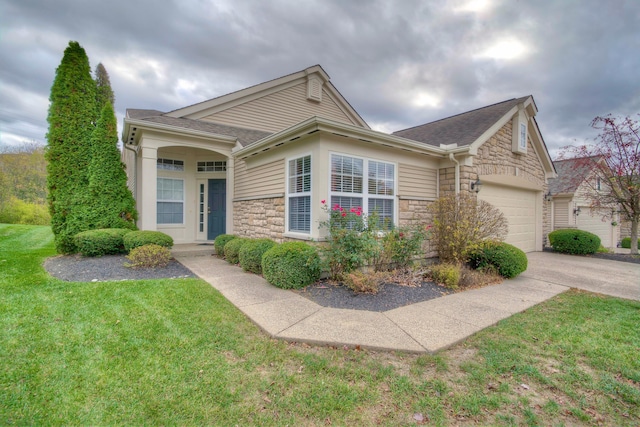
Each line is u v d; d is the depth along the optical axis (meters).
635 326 3.63
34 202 20.94
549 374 2.59
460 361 2.78
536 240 10.45
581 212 13.26
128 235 6.79
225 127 9.84
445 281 5.33
